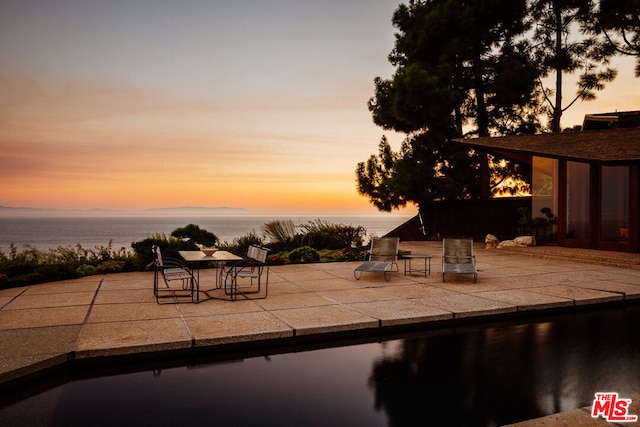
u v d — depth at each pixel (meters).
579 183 14.53
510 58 19.64
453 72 19.48
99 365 4.63
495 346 5.51
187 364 4.75
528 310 6.99
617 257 11.88
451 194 20.27
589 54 23.00
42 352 4.49
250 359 4.95
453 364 4.86
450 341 5.71
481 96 20.62
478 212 19.91
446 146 20.14
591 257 12.22
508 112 20.91
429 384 4.30
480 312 6.61
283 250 15.09
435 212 21.08
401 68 20.50
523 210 17.11
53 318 5.95
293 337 5.46
